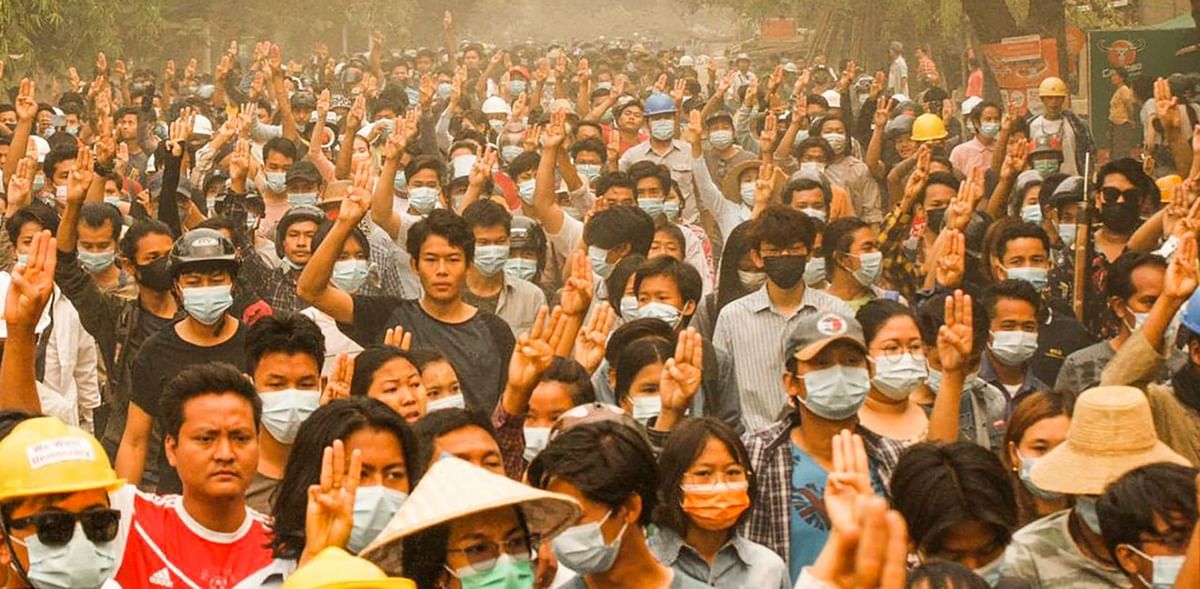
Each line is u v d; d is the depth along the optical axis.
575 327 8.02
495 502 5.03
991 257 10.34
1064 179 13.23
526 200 13.92
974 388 8.34
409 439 6.05
